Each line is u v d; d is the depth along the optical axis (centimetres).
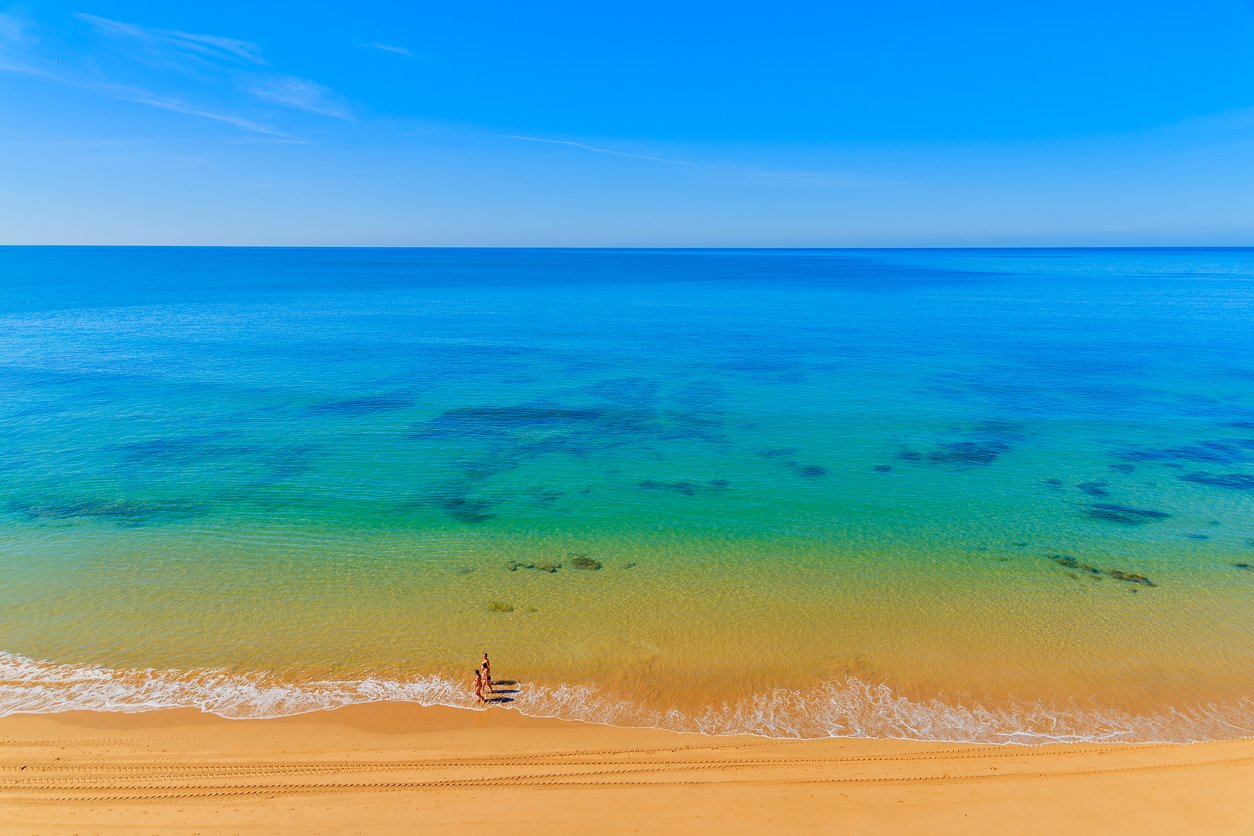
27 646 2184
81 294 13900
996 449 4131
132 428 4488
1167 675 2078
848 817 1547
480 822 1531
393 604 2459
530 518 3195
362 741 1802
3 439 4244
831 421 4716
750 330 9012
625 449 4147
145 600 2466
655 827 1520
